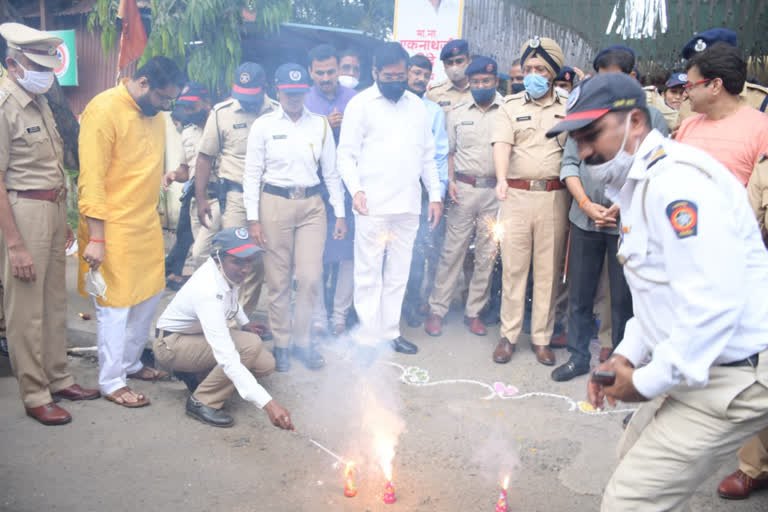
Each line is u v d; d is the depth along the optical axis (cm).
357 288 510
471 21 771
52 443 372
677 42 715
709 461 211
